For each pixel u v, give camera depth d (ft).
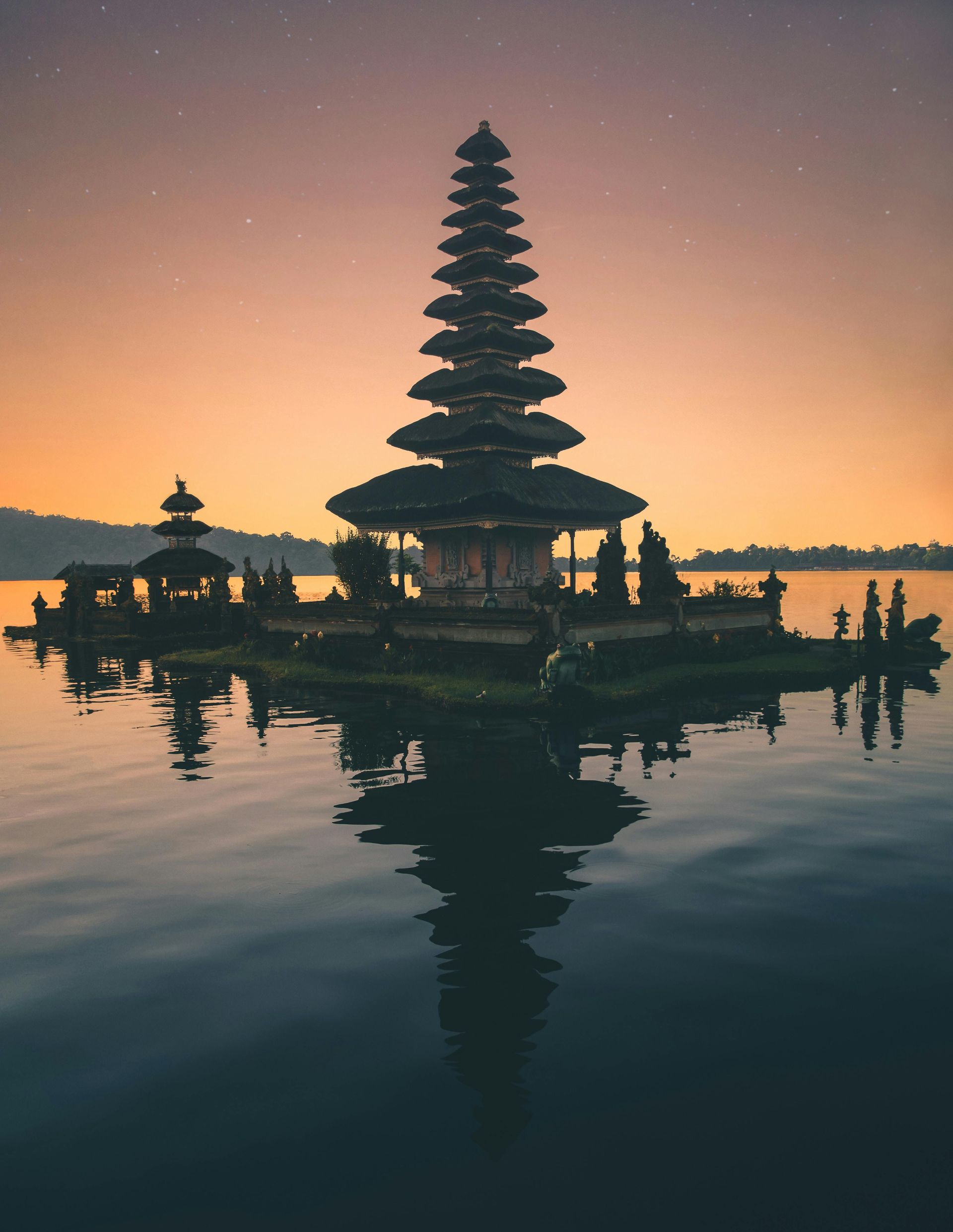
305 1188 14.55
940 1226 13.29
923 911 26.48
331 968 23.12
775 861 31.40
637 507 115.96
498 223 119.55
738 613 102.53
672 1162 14.99
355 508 111.96
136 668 112.98
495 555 109.29
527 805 39.45
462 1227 13.39
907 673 90.89
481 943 24.56
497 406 112.57
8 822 39.04
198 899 28.76
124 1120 16.63
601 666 77.30
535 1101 16.92
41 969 23.57
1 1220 13.83
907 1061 18.04
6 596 510.99
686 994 21.21
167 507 160.56
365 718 65.62
